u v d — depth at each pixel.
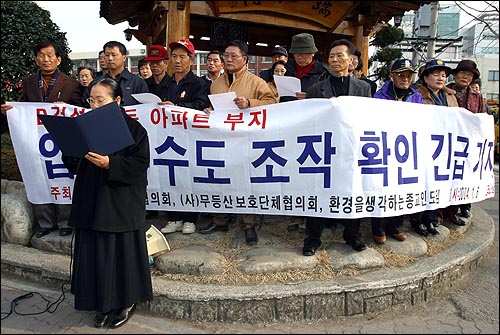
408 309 3.34
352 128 3.30
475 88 5.65
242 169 3.59
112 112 2.66
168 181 3.81
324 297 3.11
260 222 4.18
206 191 3.72
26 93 4.33
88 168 2.91
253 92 3.80
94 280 2.89
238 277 3.24
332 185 3.35
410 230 4.30
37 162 4.03
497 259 4.52
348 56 3.54
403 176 3.54
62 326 3.05
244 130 3.55
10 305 3.36
